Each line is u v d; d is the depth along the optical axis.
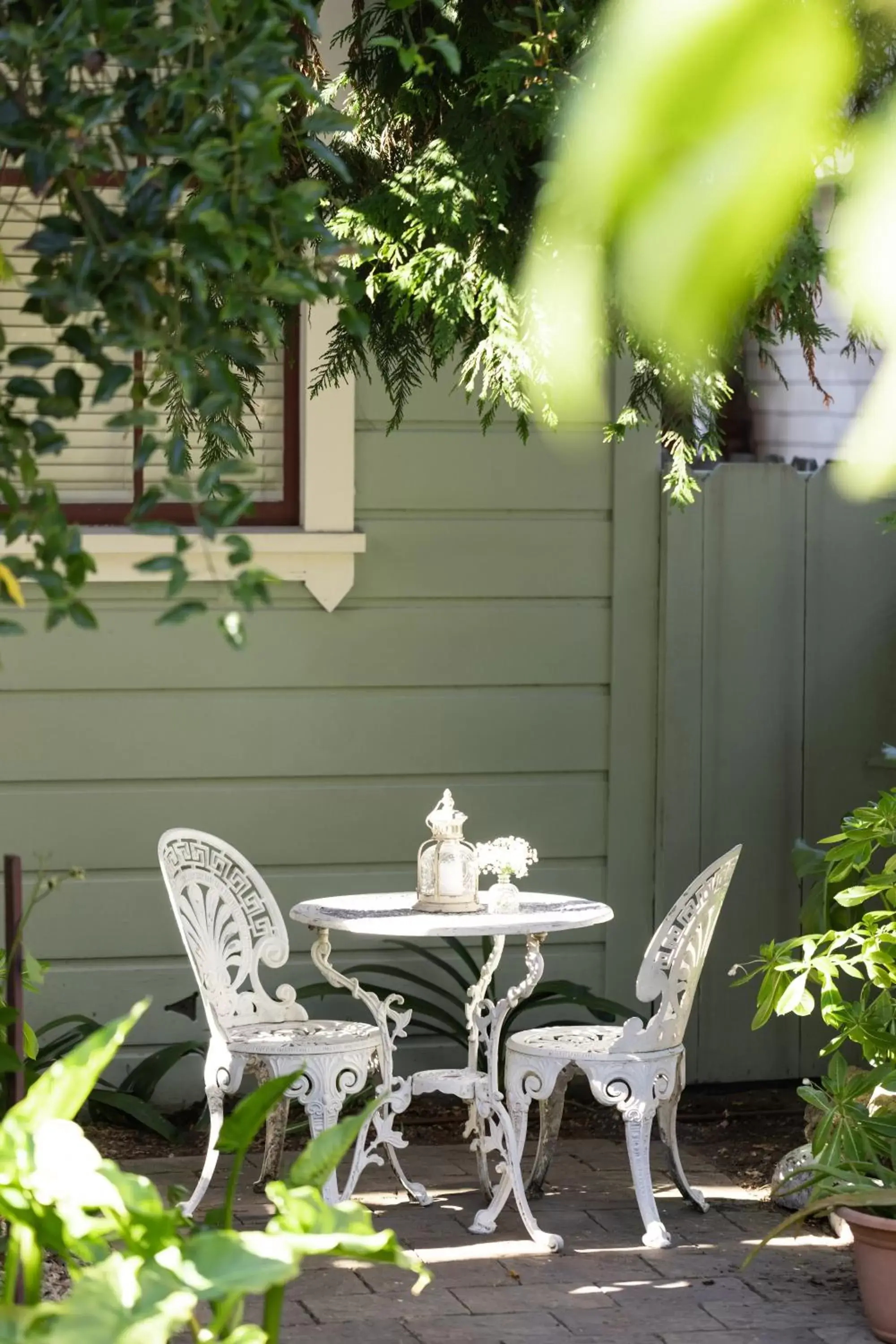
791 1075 5.62
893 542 5.67
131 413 1.82
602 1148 5.05
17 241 4.91
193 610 1.86
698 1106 5.44
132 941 5.29
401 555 5.43
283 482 5.40
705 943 4.31
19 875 2.83
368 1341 3.49
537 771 5.55
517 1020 5.51
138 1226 1.79
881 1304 3.49
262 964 5.39
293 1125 5.10
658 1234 4.11
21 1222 1.87
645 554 5.58
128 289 1.78
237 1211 4.36
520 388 2.89
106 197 3.82
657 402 3.29
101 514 5.18
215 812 5.35
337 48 4.81
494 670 5.52
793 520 5.61
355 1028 4.42
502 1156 4.43
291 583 5.35
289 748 5.38
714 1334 3.55
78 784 5.25
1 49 1.73
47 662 5.21
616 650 5.58
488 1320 3.62
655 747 5.61
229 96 1.78
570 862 5.59
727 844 5.60
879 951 3.92
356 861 5.45
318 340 5.26
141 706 5.29
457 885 4.37
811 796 5.64
